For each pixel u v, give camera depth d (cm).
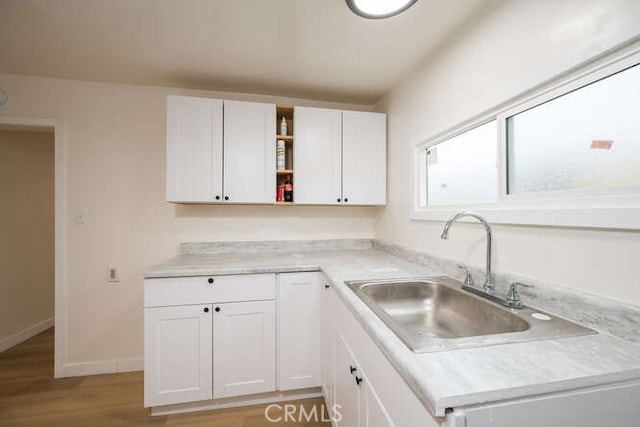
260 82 206
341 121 215
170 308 158
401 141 202
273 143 202
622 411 59
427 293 137
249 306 167
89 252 204
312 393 178
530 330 79
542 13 99
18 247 262
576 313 85
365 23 141
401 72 190
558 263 93
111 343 206
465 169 147
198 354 160
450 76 149
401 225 202
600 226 79
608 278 79
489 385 54
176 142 187
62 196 200
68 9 132
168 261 185
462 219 137
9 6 129
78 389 184
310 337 174
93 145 204
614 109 82
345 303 116
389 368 75
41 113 197
